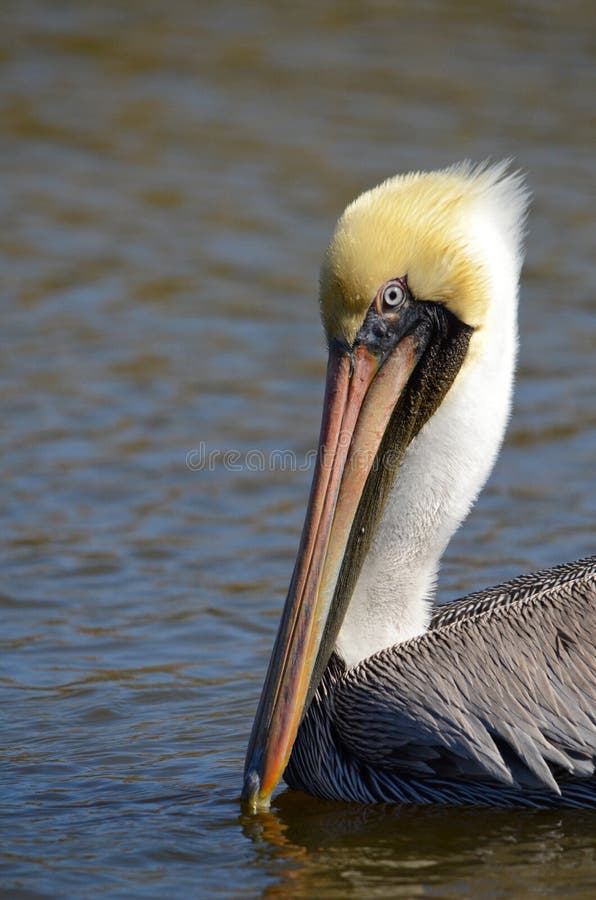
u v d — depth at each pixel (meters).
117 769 9.59
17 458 16.09
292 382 18.78
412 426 9.36
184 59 36.25
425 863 8.11
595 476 15.66
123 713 10.53
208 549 13.95
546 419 17.42
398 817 8.84
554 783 8.50
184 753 9.84
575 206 26.61
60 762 9.70
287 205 26.61
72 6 40.09
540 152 29.69
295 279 22.92
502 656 8.91
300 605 8.73
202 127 31.59
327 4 40.84
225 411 17.67
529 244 24.67
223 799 9.10
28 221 25.73
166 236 25.08
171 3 40.75
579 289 22.53
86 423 17.20
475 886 7.78
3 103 33.00
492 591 9.70
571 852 8.23
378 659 9.18
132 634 12.07
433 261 9.12
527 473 15.84
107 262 23.66
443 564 13.40
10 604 12.66
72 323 20.84
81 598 12.80
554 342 20.16
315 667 8.78
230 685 11.05
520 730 8.65
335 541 8.81
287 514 14.91
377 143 30.11
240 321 21.08
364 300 9.02
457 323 9.31
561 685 8.74
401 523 9.30
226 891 7.80
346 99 33.34
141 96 33.72
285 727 8.72
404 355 9.19
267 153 29.83
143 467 15.96
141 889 7.84
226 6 40.66
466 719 8.74
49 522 14.52
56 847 8.41
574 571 9.51
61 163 29.50
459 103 33.00
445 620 9.41
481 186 9.47
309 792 9.31
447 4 40.78
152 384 18.53
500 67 35.78
